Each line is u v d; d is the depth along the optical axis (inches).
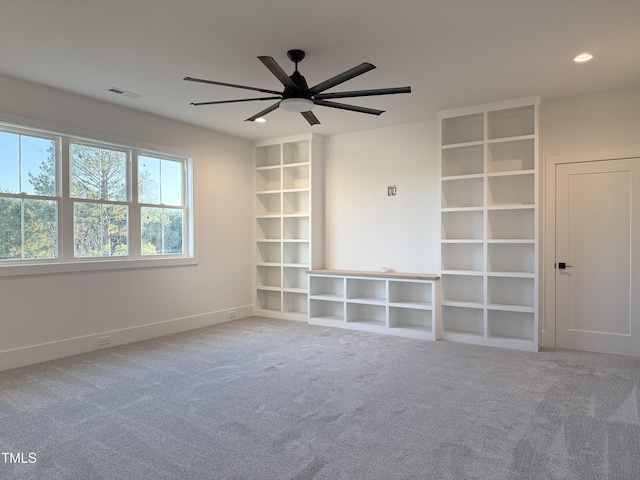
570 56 137.6
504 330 196.1
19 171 160.6
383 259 230.8
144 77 155.0
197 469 88.2
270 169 261.4
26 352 158.6
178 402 123.9
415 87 166.4
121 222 194.5
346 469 88.1
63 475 86.1
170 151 211.6
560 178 183.6
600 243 177.0
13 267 154.9
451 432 104.7
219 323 237.9
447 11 109.4
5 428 107.1
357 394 129.9
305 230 255.9
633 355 171.5
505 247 195.2
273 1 104.4
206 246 232.1
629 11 109.2
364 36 123.3
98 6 106.1
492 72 151.3
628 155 170.4
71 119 171.8
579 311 181.5
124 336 191.5
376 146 232.8
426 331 203.0
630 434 103.5
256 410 118.1
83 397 127.4
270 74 151.8
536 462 90.9
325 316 242.2
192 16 111.6
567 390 132.9
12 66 144.6
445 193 204.1
